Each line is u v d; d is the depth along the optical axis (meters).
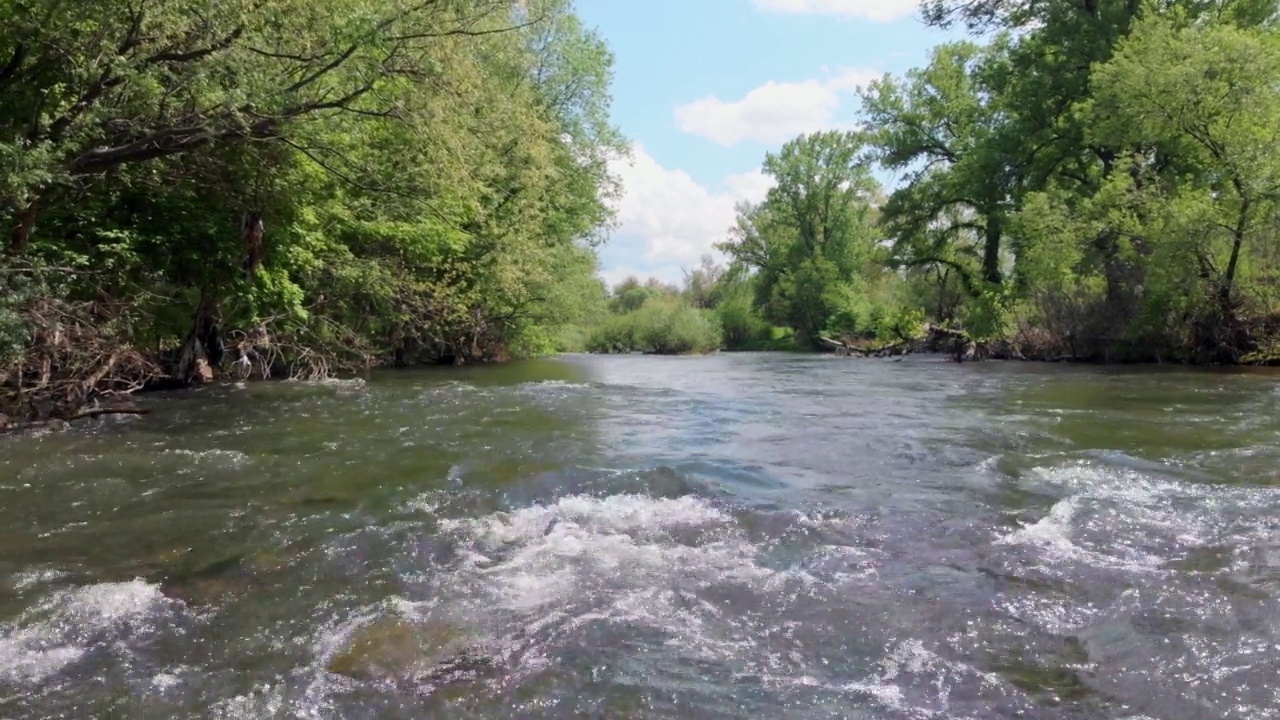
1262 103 19.12
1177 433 9.24
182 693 3.38
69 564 4.95
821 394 15.14
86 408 11.51
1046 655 3.61
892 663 3.58
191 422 10.76
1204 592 4.25
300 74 12.62
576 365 28.67
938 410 12.09
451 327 25.03
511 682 3.46
